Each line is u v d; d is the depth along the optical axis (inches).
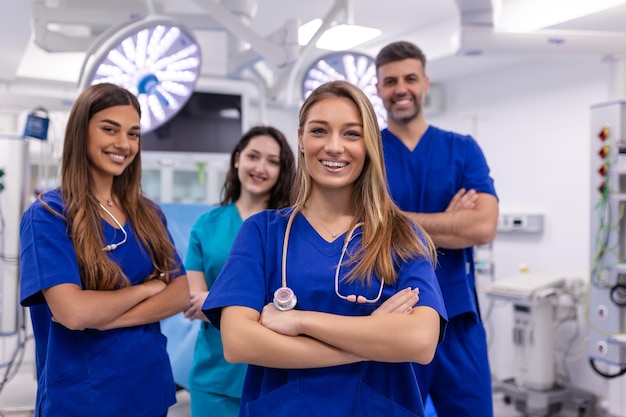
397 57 71.6
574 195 146.5
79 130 56.7
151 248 62.1
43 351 58.7
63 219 55.6
